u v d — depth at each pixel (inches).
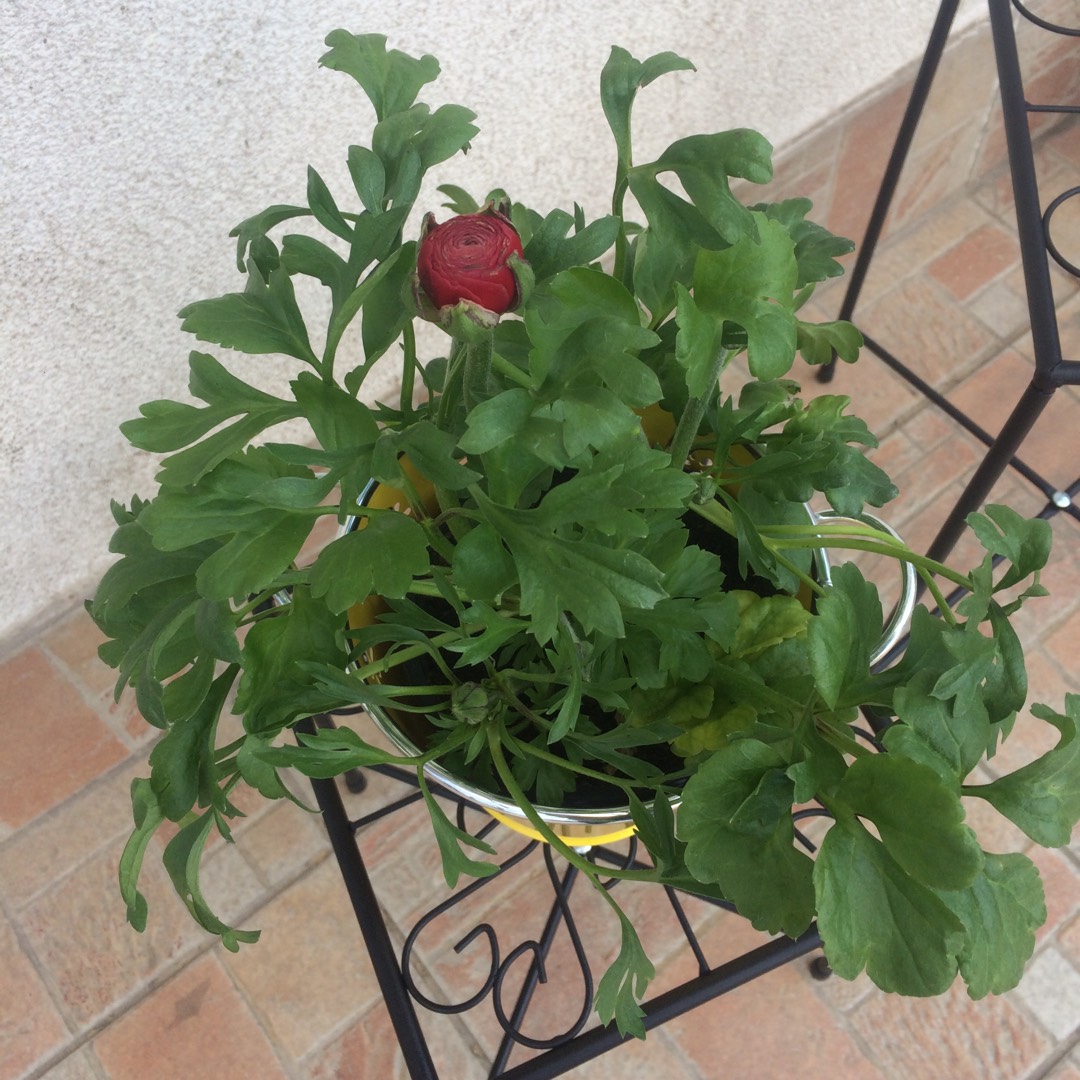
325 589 15.8
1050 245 26.6
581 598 15.1
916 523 46.0
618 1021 18.3
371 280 15.9
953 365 50.0
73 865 40.5
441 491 19.0
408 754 19.5
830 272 21.0
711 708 19.6
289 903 39.6
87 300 32.0
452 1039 37.2
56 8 24.7
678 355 15.1
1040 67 53.1
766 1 39.9
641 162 44.2
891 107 49.8
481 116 36.2
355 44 18.8
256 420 16.4
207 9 27.1
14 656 44.1
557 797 20.6
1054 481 46.5
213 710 18.1
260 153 31.8
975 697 16.1
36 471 36.7
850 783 15.9
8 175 27.2
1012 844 39.6
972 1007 37.2
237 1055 37.4
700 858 15.6
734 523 20.3
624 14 36.3
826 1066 36.5
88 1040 37.7
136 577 18.9
